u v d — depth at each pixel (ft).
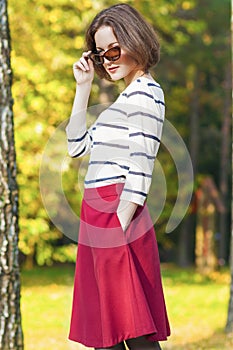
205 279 63.93
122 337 12.15
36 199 49.88
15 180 20.29
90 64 13.01
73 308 12.89
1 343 20.17
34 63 46.93
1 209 20.01
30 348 28.04
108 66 12.45
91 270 12.54
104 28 12.32
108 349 12.37
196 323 35.47
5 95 20.21
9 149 20.15
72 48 47.93
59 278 62.90
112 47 12.28
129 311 12.12
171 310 40.88
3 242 20.07
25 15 46.83
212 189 68.95
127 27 12.21
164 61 70.59
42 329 33.42
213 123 81.66
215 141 82.23
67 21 46.62
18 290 20.42
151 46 12.42
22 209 49.62
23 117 46.57
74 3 46.29
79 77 13.05
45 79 46.32
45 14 46.96
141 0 50.80
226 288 55.16
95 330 12.44
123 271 12.19
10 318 20.24
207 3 71.87
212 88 80.84
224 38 71.51
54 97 47.34
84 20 46.37
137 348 12.44
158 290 12.56
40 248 52.08
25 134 45.91
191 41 72.08
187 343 29.35
